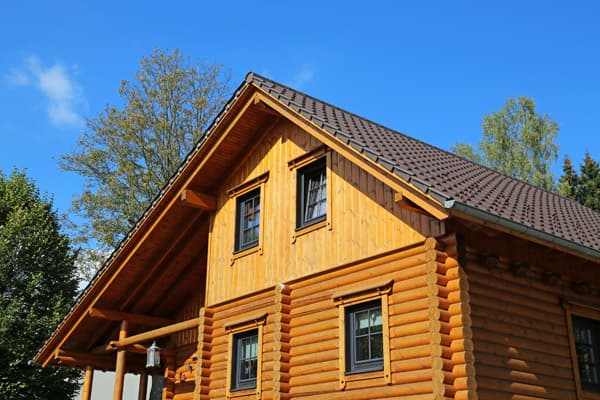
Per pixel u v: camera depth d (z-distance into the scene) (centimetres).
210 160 1322
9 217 2377
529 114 3025
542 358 952
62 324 1524
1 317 2144
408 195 861
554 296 1019
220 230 1347
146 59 2527
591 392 1010
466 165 1377
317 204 1161
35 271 2317
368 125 1315
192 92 2542
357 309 1023
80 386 2386
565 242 910
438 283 890
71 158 2427
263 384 1132
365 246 1023
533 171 2891
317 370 1040
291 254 1157
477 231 923
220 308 1292
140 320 1518
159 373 1683
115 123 2452
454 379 848
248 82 1227
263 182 1270
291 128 1248
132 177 2423
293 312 1121
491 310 909
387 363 928
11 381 2142
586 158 3039
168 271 1480
